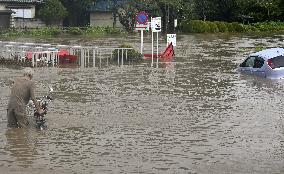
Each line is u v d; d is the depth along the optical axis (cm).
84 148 1139
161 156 1080
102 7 6812
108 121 1400
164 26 6425
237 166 1014
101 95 1792
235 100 1706
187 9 6531
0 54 3041
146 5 6334
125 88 1944
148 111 1530
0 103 1634
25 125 1331
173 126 1345
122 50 2891
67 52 3044
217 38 5094
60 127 1331
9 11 6112
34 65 2650
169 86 1994
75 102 1661
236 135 1253
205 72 2414
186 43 4366
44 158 1066
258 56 2270
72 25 6875
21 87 1326
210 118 1439
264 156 1081
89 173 973
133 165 1020
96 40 4831
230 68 2566
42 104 1397
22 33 5503
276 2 7106
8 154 1094
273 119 1427
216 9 7038
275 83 2067
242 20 7131
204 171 984
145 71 2461
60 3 6400
